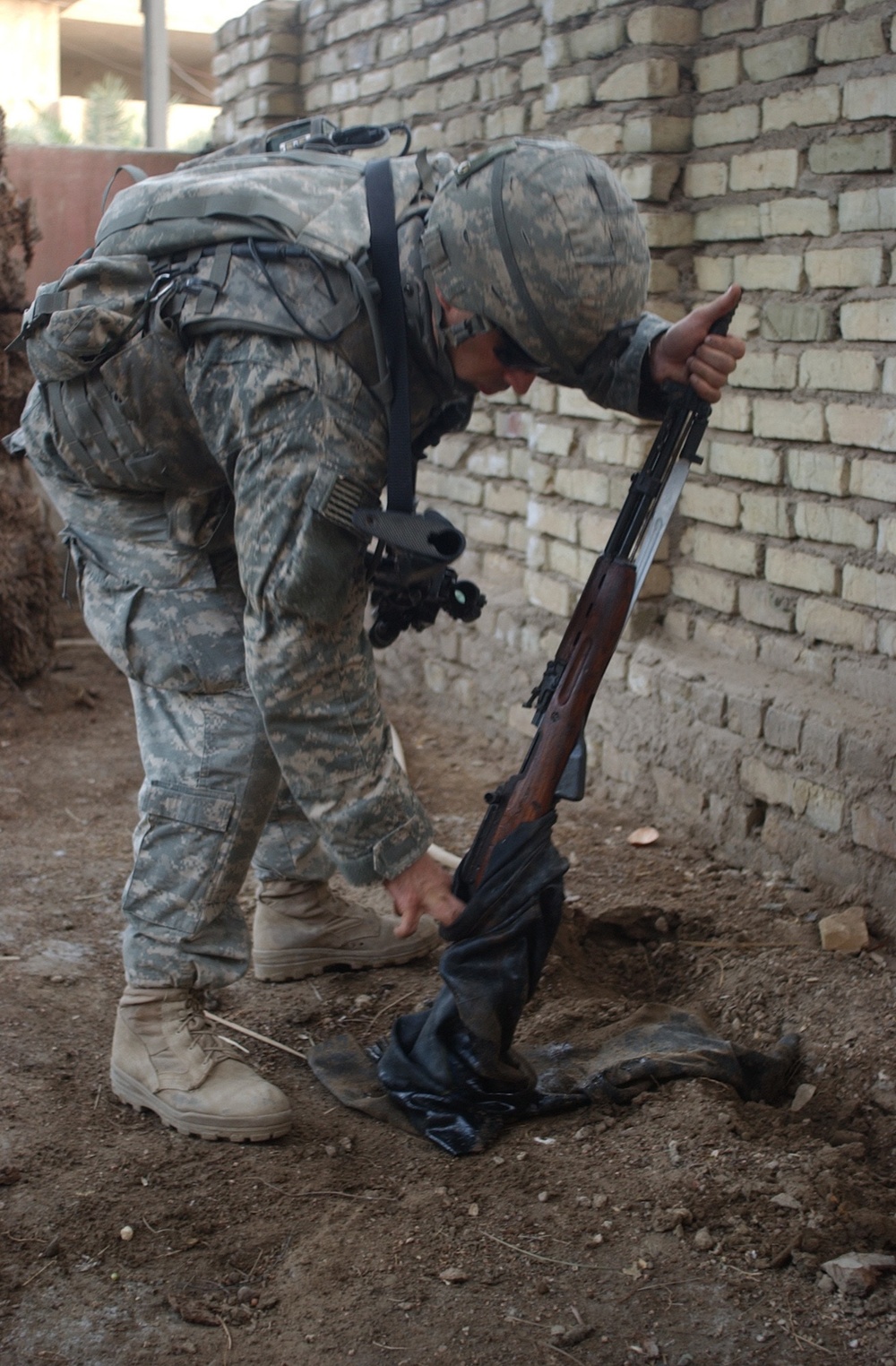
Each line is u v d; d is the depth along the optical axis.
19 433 2.53
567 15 3.82
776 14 3.30
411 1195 2.26
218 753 2.41
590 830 3.86
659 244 3.64
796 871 3.37
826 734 3.23
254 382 2.03
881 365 3.10
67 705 5.16
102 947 3.23
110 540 2.43
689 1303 1.98
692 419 2.28
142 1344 1.94
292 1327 1.97
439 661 4.98
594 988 3.04
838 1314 1.96
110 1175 2.32
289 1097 2.59
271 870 3.01
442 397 2.23
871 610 3.22
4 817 4.09
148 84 8.89
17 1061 2.69
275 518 2.02
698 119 3.58
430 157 2.26
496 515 4.75
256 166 2.25
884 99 3.01
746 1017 2.85
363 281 2.01
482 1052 2.33
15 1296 2.04
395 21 5.02
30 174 6.36
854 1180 2.25
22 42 12.78
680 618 3.87
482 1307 1.99
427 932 3.15
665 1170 2.26
